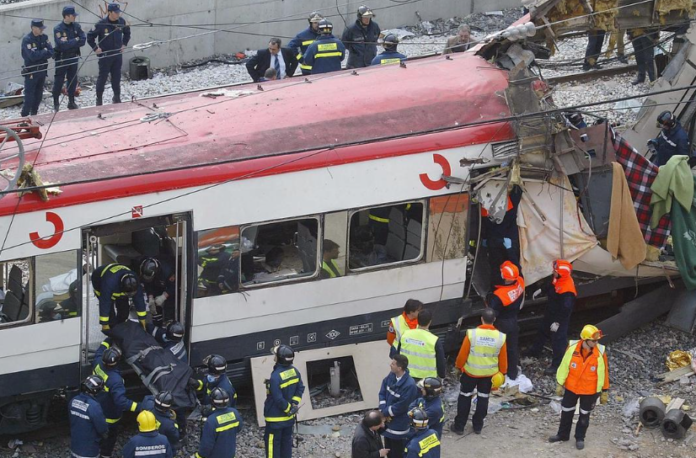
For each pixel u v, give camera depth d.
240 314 19.20
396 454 17.36
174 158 18.73
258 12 37.66
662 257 22.58
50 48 30.17
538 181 20.67
